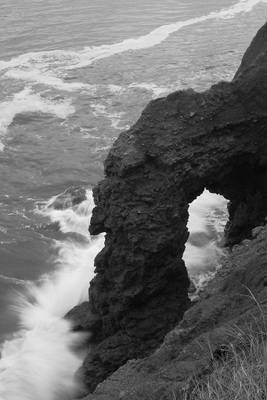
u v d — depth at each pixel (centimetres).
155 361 947
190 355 792
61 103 3944
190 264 2323
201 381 659
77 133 3512
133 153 1766
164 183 1772
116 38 5300
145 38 5309
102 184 1825
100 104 3928
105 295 1817
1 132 3506
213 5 6431
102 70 4538
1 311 2091
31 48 5009
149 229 1705
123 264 1753
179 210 1786
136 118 3716
